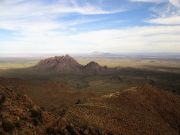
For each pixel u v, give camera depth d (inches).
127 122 1678.2
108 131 1392.7
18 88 3068.4
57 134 1027.9
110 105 1961.1
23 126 952.3
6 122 909.2
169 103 2395.4
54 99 2896.2
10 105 1085.1
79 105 1784.0
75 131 1123.9
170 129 1918.1
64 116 1416.1
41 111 1151.0
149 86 2588.6
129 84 7219.5
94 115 1601.9
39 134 960.9
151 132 1685.5
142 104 2201.0
